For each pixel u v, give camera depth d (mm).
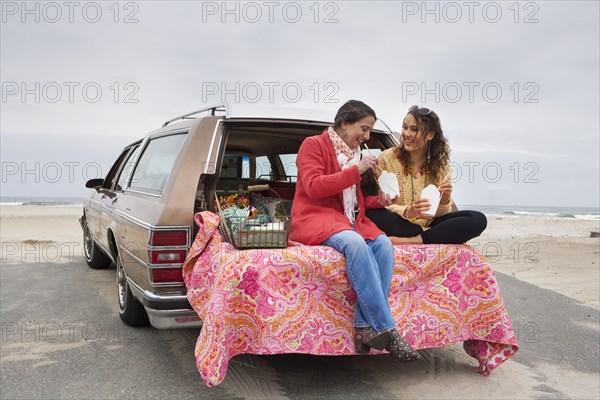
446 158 3361
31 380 2980
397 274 2926
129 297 3818
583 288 6129
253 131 4199
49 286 5559
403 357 2664
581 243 11773
